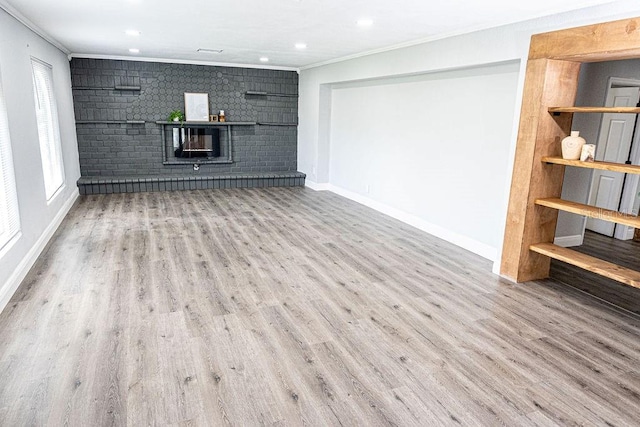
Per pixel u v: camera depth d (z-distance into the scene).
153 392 2.23
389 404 2.19
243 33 4.77
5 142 3.44
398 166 5.96
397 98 5.87
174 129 7.90
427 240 5.11
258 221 5.73
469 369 2.52
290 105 8.64
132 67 7.41
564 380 2.44
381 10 3.51
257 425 2.02
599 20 3.00
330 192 7.94
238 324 2.96
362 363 2.55
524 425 2.07
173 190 7.63
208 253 4.40
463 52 4.26
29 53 4.34
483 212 4.56
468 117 4.66
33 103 4.34
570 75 3.49
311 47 5.68
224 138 8.31
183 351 2.61
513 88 4.07
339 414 2.11
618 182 5.34
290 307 3.25
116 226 5.27
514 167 3.76
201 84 7.92
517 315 3.22
